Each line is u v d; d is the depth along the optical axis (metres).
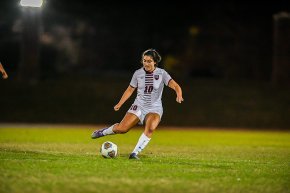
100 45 177.88
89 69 177.62
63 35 180.75
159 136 77.25
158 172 33.16
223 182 30.48
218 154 49.88
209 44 159.88
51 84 130.00
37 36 129.12
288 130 100.31
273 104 122.62
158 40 170.88
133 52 175.75
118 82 136.00
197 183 29.83
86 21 174.50
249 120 113.56
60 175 30.80
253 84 138.12
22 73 129.38
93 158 39.91
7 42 148.50
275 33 137.50
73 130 85.00
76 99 121.00
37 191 26.39
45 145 54.69
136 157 40.59
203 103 121.19
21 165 33.91
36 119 108.12
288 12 154.75
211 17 160.25
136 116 41.50
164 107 116.88
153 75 41.25
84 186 27.86
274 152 53.97
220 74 161.12
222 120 112.56
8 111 111.44
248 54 156.62
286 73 136.75
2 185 27.42
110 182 29.14
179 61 161.62
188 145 61.97
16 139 63.03
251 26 157.25
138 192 26.91
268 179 32.16
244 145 63.84
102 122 108.12
